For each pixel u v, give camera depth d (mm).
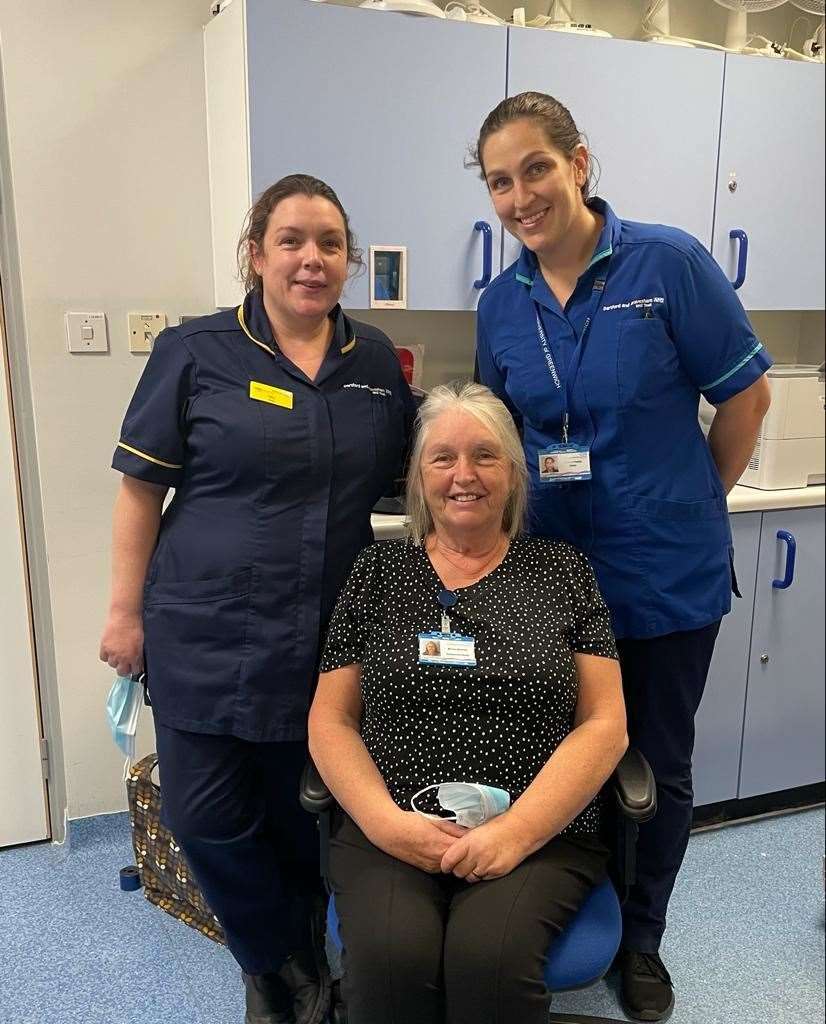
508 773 1451
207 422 1526
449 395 1588
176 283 2320
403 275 2166
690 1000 1841
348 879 1390
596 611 1548
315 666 1597
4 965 1911
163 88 2215
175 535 1572
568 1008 1833
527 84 2178
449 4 2180
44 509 2285
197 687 1550
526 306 1699
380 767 1499
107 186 2207
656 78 2283
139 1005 1804
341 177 2066
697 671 1748
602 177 2291
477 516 1527
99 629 2398
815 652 2498
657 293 1566
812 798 2646
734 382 1621
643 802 1387
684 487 1658
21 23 2070
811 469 2428
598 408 1609
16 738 2326
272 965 1721
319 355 1595
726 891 2203
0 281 2139
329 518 1575
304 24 1963
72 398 2264
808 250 2564
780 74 2412
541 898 1327
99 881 2211
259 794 1698
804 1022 1781
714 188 2412
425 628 1509
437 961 1289
